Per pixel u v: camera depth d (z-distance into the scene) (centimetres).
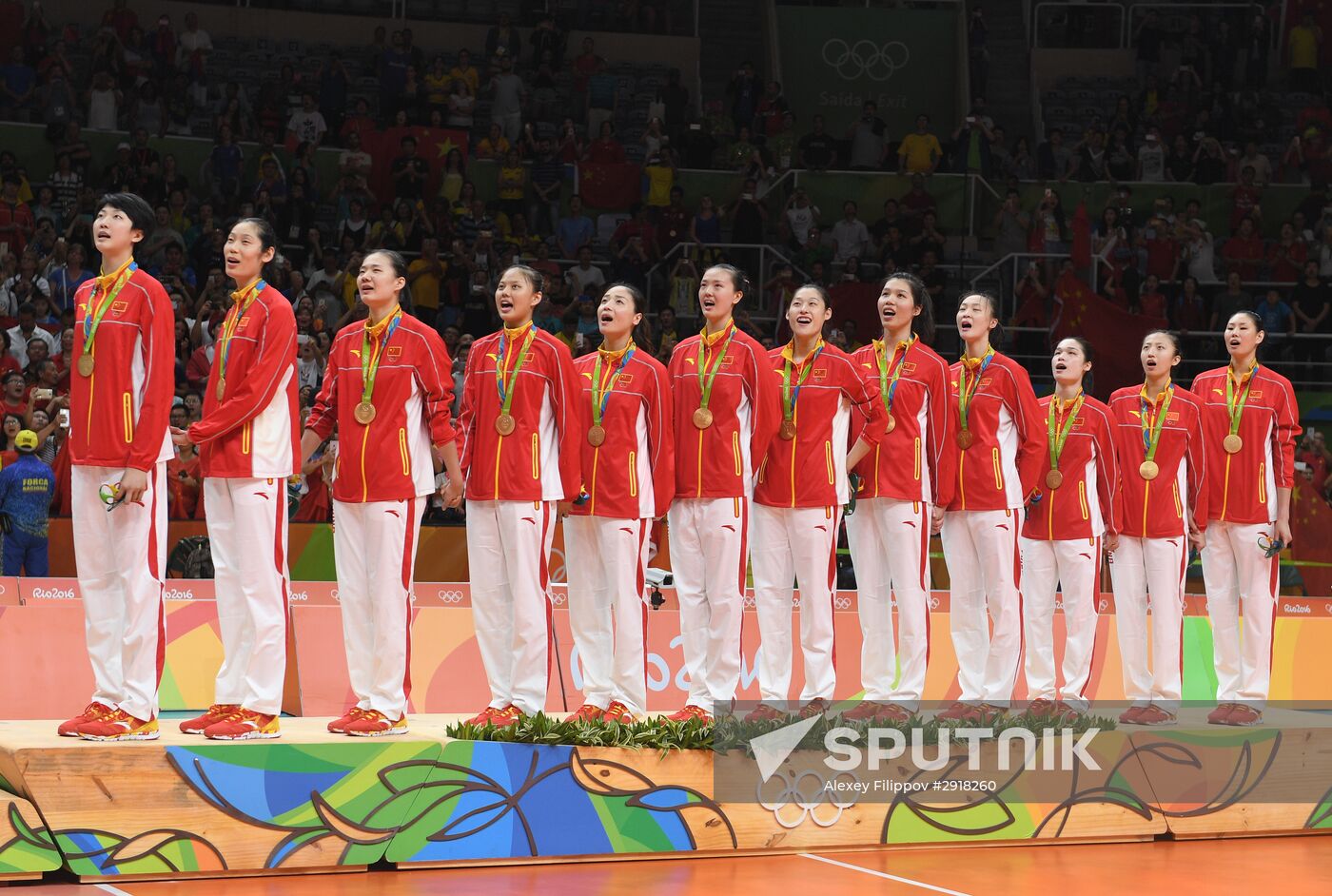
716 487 717
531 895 564
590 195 1834
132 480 590
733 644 721
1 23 1795
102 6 1906
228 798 583
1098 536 899
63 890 549
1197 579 1235
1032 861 667
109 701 608
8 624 808
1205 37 2136
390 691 646
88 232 1543
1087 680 900
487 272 1603
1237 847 721
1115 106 2172
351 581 650
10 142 1673
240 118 1786
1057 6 2262
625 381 711
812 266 1767
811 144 1922
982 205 1914
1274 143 2070
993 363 825
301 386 1309
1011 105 2203
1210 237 1819
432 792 615
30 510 1056
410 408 650
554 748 634
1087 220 1770
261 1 2016
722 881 601
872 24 2208
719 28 2261
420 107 1883
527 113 1947
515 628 679
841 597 1011
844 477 740
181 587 873
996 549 820
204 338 1365
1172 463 901
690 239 1778
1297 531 1312
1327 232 1809
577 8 2136
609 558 708
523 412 679
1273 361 1709
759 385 717
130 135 1717
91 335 600
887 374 776
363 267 652
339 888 568
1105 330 1653
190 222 1641
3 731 614
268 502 620
